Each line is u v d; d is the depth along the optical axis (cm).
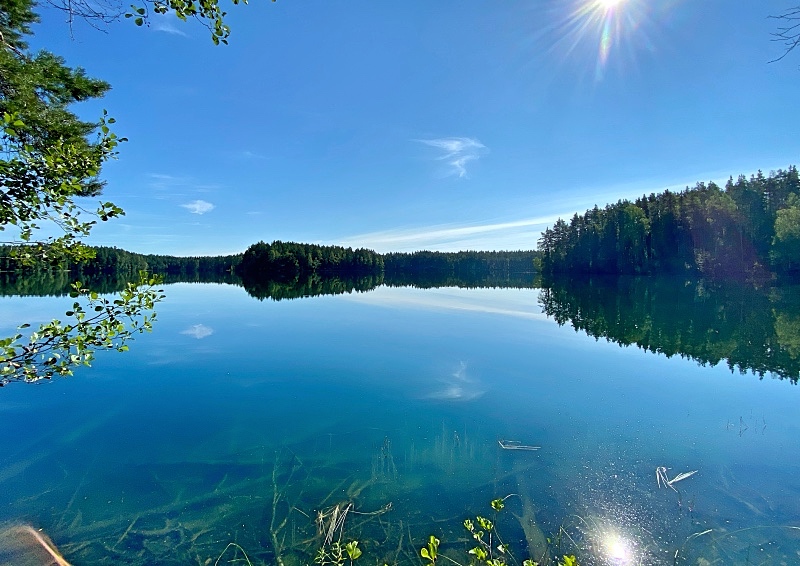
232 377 1369
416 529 594
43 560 542
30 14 588
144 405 1118
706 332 2044
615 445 857
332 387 1259
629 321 2430
